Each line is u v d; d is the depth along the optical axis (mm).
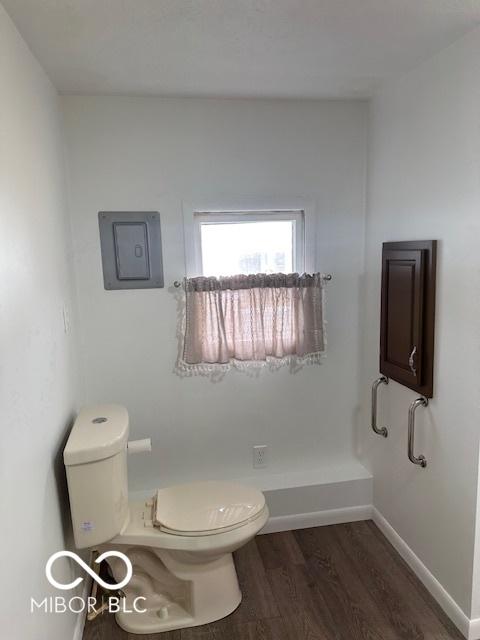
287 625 1881
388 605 1968
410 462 2146
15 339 1237
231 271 2439
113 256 2301
